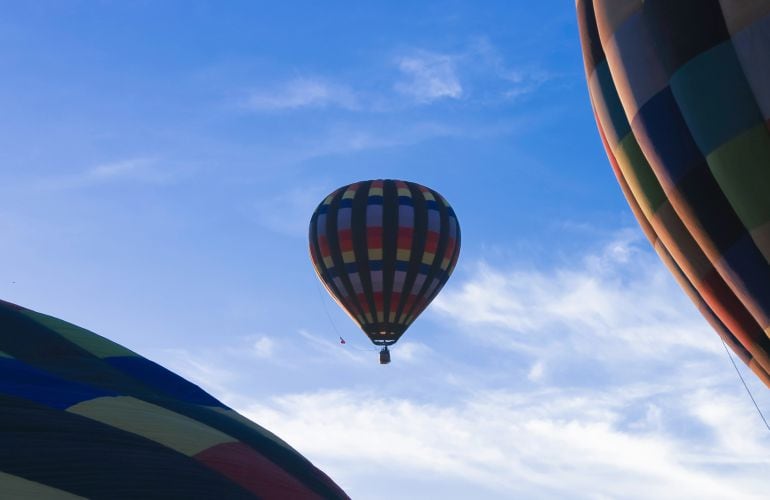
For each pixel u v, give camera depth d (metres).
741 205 13.36
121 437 10.62
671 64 13.71
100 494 9.76
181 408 12.38
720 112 13.21
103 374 12.70
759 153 13.01
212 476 10.69
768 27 12.70
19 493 9.30
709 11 13.30
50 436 10.22
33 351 12.70
